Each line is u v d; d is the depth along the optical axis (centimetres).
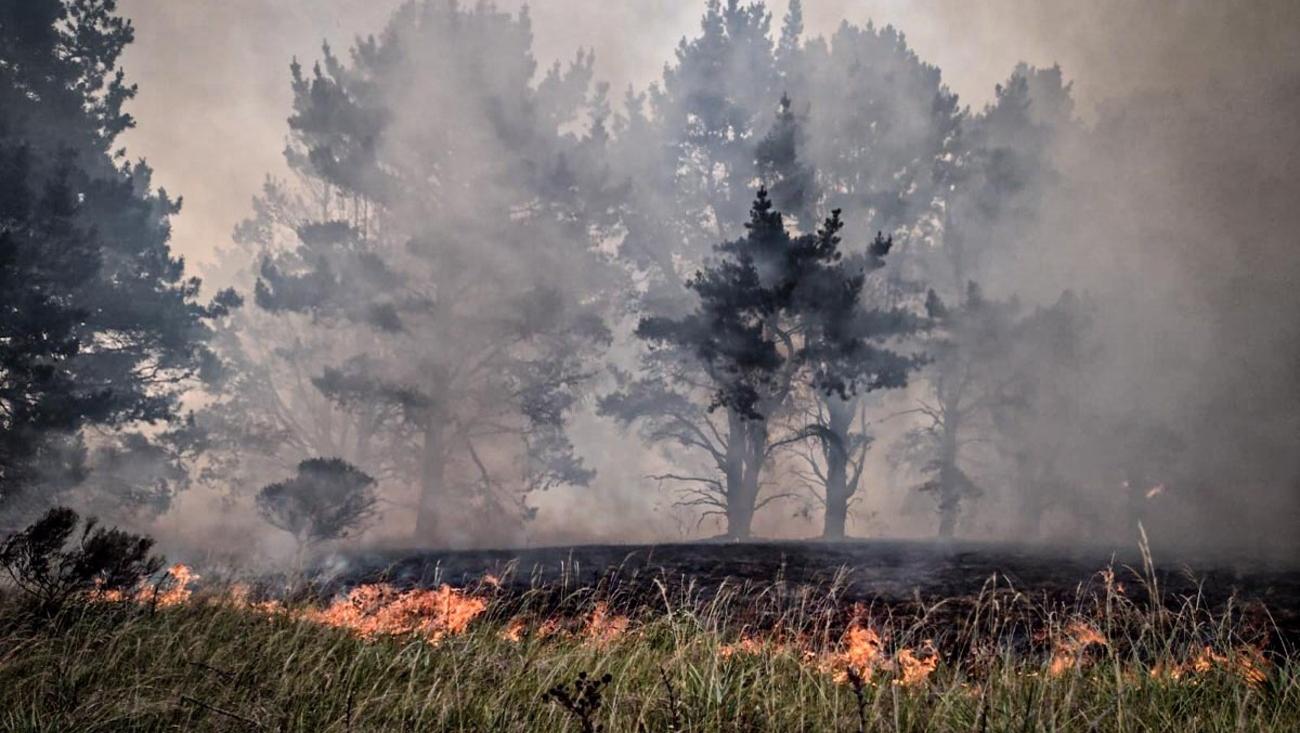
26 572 623
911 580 985
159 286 2595
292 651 552
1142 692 516
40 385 2178
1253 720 466
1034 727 446
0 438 2077
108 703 447
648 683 522
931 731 452
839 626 751
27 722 425
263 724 435
